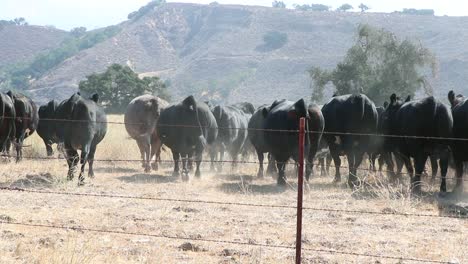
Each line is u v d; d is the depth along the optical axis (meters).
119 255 9.26
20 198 13.93
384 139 18.86
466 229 11.93
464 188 17.83
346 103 18.20
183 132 19.12
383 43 69.44
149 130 21.02
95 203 13.68
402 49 68.75
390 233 11.50
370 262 9.43
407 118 16.75
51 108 24.25
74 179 16.59
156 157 22.22
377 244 10.62
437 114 16.31
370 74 69.69
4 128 17.95
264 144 20.00
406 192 15.20
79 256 8.62
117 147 26.06
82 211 12.69
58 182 16.30
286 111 17.62
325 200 15.07
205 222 11.96
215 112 22.08
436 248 10.41
